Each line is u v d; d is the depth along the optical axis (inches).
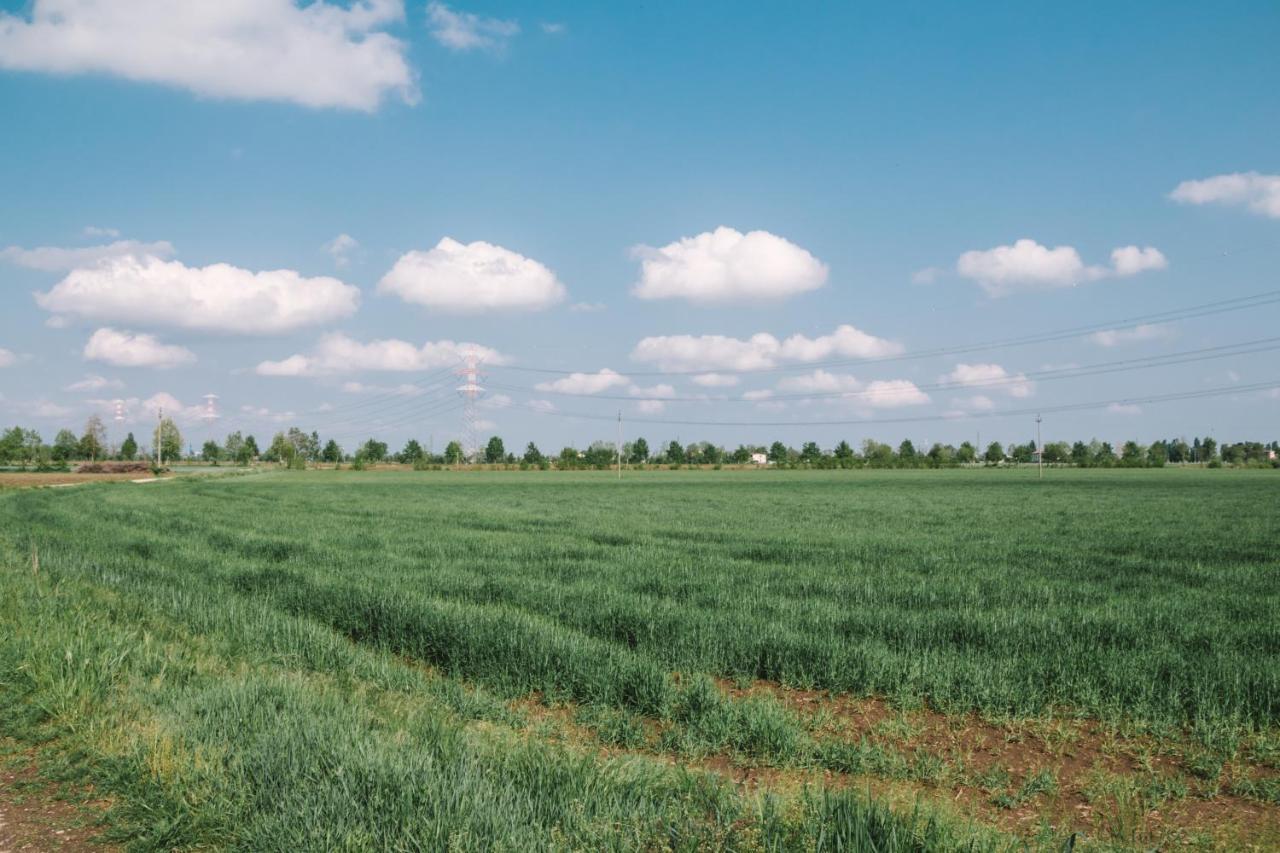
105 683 348.2
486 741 291.7
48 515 1524.4
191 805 235.0
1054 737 350.3
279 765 249.6
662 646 468.4
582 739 340.5
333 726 282.4
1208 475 4495.6
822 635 491.5
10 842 221.5
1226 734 337.4
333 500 2185.0
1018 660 430.9
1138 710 363.9
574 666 414.6
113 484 3344.0
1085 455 7534.5
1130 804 276.8
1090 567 817.5
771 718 341.1
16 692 339.0
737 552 949.2
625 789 247.4
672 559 866.1
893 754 313.0
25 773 269.3
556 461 7022.6
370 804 222.2
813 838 210.2
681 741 332.8
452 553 919.7
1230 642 473.4
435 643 482.6
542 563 824.9
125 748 276.7
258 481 3791.8
